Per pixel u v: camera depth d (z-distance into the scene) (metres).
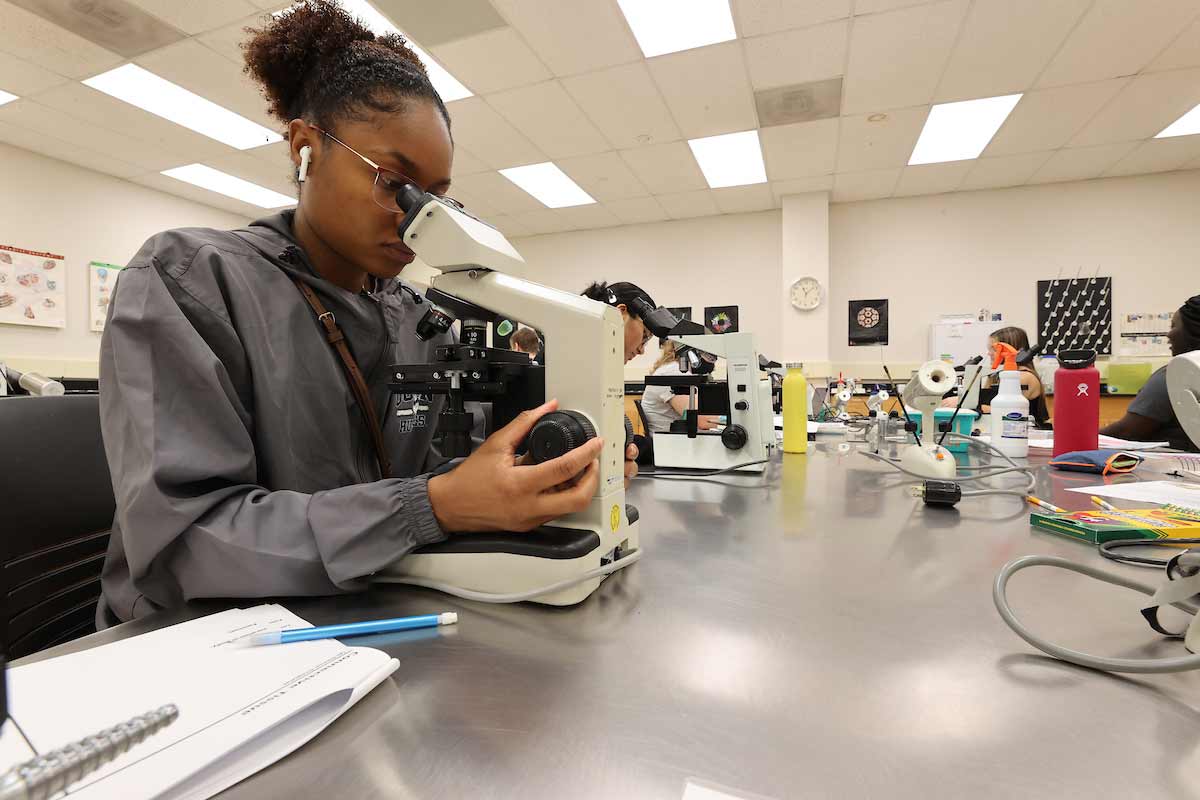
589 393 0.46
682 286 5.13
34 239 3.58
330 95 0.60
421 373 0.51
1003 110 3.13
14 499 0.58
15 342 3.52
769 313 4.90
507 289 0.48
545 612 0.40
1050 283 4.21
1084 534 0.58
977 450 1.38
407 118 0.58
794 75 2.80
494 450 0.44
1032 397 2.73
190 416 0.46
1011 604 0.40
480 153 3.69
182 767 0.21
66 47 2.52
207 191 4.24
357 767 0.23
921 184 4.25
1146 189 4.00
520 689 0.29
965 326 4.30
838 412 3.27
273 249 0.64
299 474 0.59
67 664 0.30
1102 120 3.23
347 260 0.68
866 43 2.56
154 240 0.54
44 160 3.63
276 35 0.65
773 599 0.42
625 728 0.25
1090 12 2.35
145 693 0.27
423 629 0.37
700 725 0.25
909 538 0.61
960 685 0.29
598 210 4.84
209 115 3.13
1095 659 0.30
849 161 3.83
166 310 0.48
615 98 3.02
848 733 0.25
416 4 2.30
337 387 0.65
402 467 0.77
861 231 4.64
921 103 3.07
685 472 1.20
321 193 0.62
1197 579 0.34
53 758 0.15
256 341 0.56
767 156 3.75
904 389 1.39
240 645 0.33
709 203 4.68
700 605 0.41
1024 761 0.23
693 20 2.42
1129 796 0.21
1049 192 4.21
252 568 0.41
